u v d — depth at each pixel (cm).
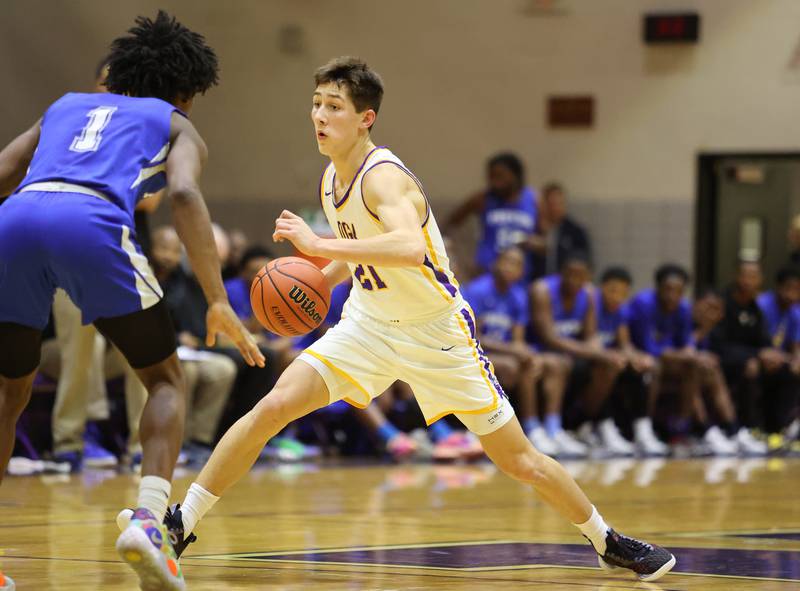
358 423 2412
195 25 3294
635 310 2777
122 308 788
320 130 869
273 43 3288
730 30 3206
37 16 3238
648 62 3231
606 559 894
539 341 2639
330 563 913
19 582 801
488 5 3266
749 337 2877
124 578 820
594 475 1980
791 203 3272
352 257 792
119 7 3253
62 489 1552
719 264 3300
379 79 882
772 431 2855
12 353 810
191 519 852
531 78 3262
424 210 871
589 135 3247
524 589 803
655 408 2773
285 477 1866
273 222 3288
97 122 827
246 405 2191
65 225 769
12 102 3231
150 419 799
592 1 3238
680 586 827
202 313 2145
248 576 843
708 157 3253
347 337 899
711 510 1395
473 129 3272
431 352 887
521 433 900
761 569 916
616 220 3244
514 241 2759
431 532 1138
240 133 3303
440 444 2309
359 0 3284
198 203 790
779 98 3195
